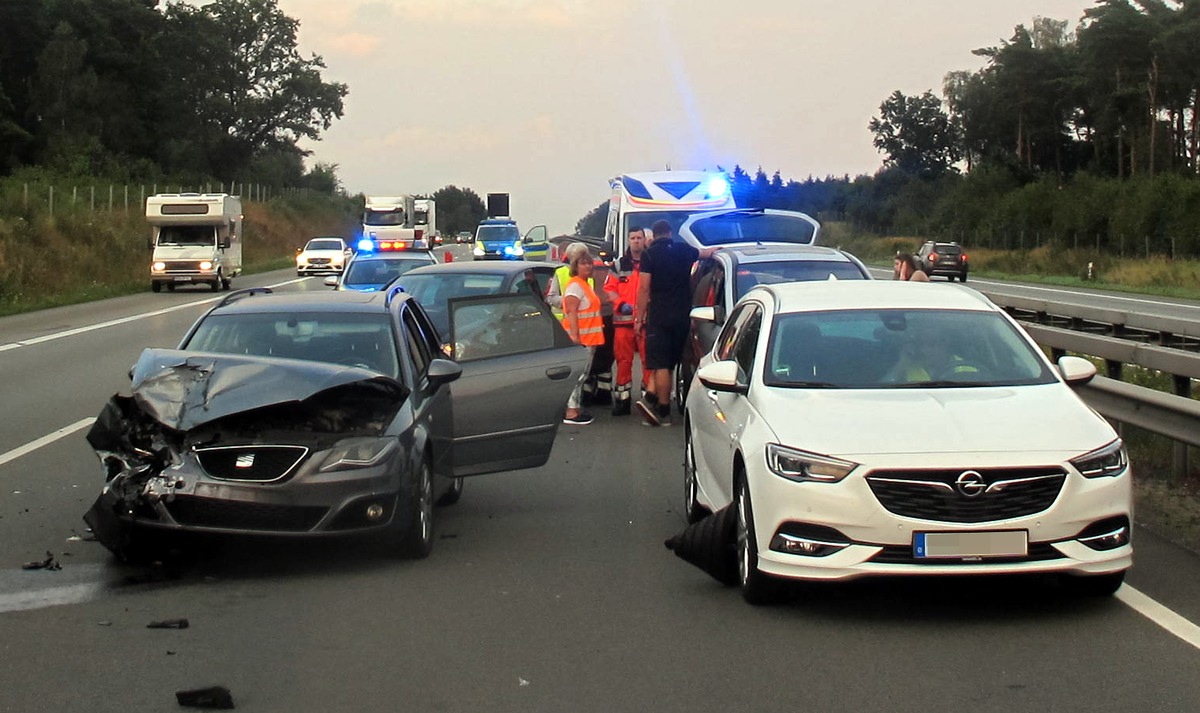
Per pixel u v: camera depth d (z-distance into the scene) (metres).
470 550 8.30
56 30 89.94
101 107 91.94
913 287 8.45
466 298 9.62
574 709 5.23
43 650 6.11
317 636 6.35
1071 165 121.69
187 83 101.62
